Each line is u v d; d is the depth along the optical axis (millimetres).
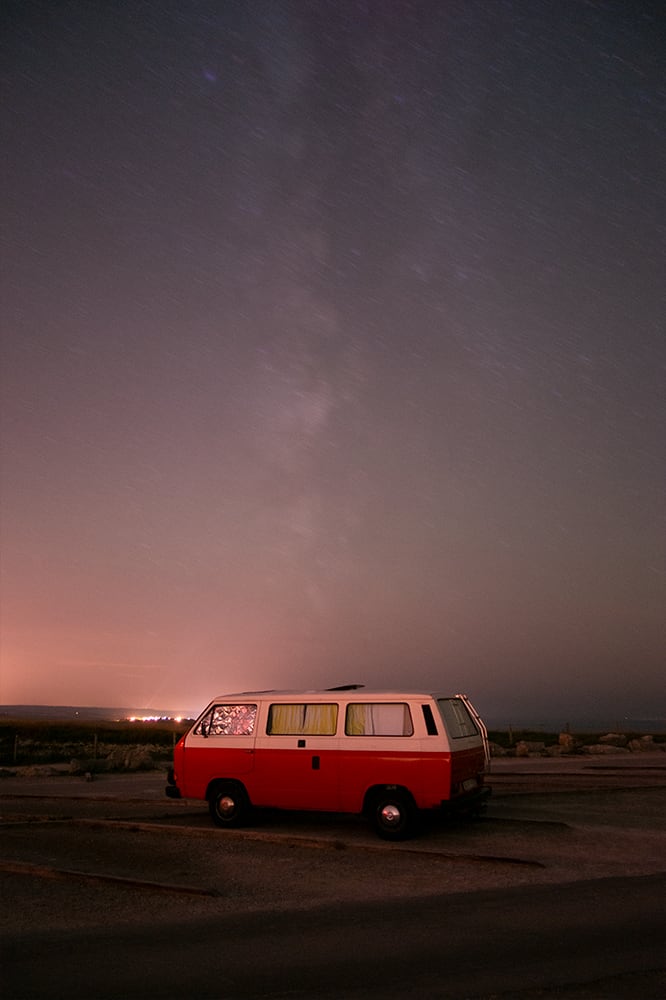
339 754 12156
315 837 12039
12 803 18125
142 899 8539
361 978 5953
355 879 9219
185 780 13336
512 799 16312
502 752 31266
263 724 12961
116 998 5660
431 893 8469
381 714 12141
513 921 7320
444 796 11344
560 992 5570
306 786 12328
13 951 6785
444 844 11242
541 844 11164
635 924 7164
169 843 11789
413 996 5559
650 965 6098
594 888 8508
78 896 8703
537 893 8336
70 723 72625
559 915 7477
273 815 14281
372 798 11953
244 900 8414
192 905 8250
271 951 6645
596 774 21031
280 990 5750
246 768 12828
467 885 8781
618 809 14766
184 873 9805
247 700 13328
